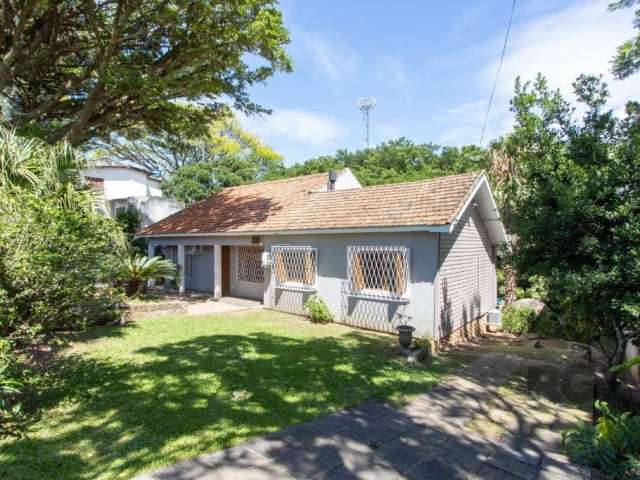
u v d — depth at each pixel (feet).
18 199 17.81
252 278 53.67
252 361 24.88
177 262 62.75
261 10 37.55
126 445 13.92
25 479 11.71
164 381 20.72
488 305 45.52
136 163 117.50
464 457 14.28
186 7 36.27
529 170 21.42
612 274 17.31
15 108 48.39
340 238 38.40
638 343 19.63
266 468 12.87
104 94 39.04
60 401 17.70
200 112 49.32
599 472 13.46
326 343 30.42
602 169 18.90
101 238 19.42
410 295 32.99
